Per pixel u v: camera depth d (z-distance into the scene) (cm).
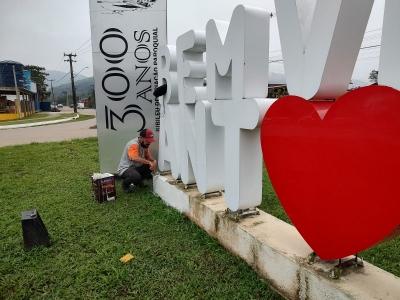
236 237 279
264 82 266
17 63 3422
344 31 182
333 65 190
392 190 158
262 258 247
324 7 185
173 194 403
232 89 271
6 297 243
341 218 187
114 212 401
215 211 311
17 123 2398
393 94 151
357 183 174
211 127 324
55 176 597
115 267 273
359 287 185
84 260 290
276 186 230
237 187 278
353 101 169
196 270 265
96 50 538
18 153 877
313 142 195
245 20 248
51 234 340
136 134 568
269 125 226
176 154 407
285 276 224
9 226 367
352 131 172
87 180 561
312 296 202
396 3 152
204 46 347
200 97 340
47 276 266
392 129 154
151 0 534
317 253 208
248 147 275
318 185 197
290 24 210
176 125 410
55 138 1354
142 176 519
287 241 246
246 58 254
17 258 295
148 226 354
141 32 540
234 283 245
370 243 174
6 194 491
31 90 4122
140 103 559
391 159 156
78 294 243
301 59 206
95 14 529
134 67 549
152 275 262
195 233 327
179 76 380
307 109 196
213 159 332
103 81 547
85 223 367
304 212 211
